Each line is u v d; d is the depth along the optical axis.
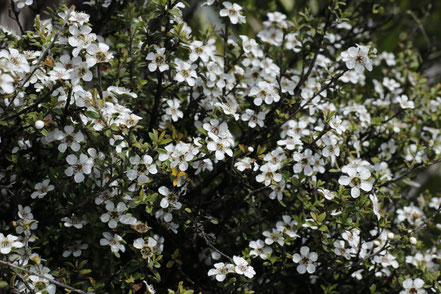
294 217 2.60
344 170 2.50
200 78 2.81
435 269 3.01
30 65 2.42
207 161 2.57
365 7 3.78
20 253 2.38
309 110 2.93
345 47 3.62
